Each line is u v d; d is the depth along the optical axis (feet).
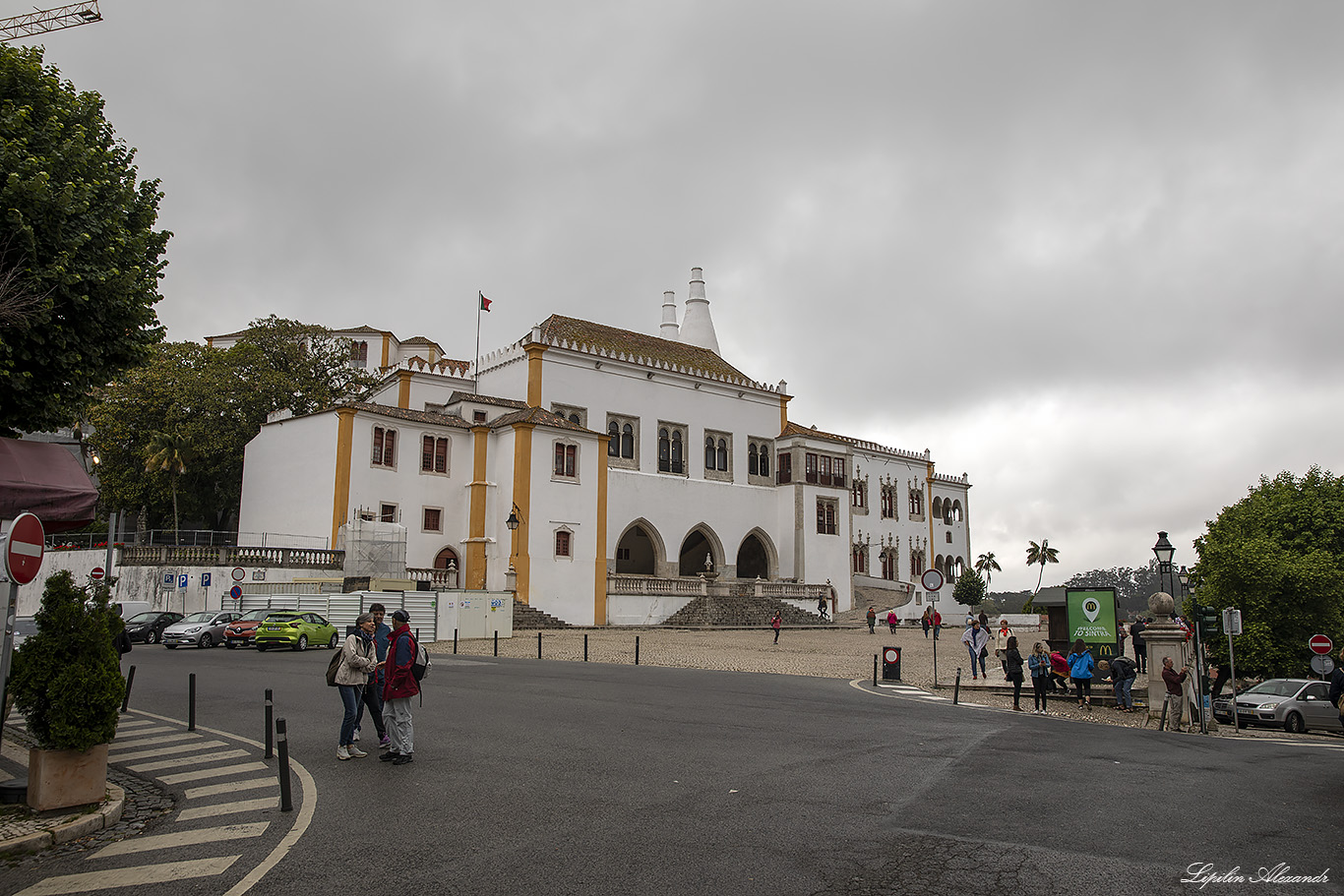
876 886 23.39
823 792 34.32
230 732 48.37
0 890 23.85
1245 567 113.50
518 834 28.32
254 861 26.07
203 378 171.73
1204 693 72.13
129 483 166.91
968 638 89.71
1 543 29.91
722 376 215.92
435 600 126.72
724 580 199.31
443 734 47.01
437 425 162.91
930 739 48.78
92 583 34.65
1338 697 56.29
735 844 27.20
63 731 30.35
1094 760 43.32
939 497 294.87
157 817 31.60
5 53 42.96
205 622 115.34
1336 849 27.30
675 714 55.83
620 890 23.08
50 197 39.34
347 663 40.37
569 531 164.66
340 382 196.85
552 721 51.80
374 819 30.25
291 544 155.43
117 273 42.24
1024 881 23.86
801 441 220.64
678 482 202.28
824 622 195.11
